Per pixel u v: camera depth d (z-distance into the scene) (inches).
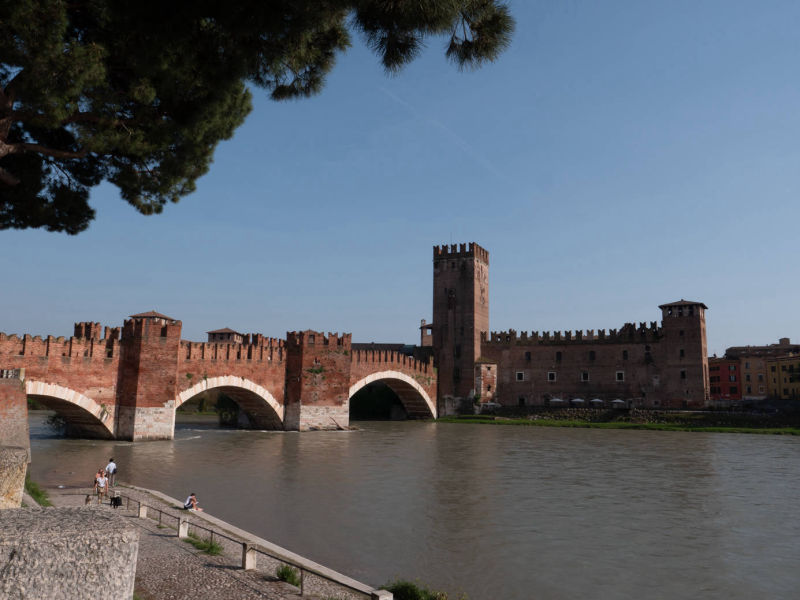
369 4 543.8
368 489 1455.5
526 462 1972.2
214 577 678.5
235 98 848.9
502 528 1103.6
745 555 958.4
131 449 2102.6
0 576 221.5
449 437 2871.6
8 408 1230.3
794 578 857.5
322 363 3127.5
